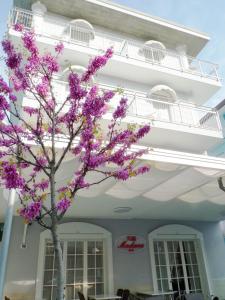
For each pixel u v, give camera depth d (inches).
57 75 390.3
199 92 501.0
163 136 405.1
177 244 433.4
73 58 408.8
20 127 156.0
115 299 312.5
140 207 346.6
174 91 461.4
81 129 149.5
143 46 503.5
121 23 496.7
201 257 434.0
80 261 358.6
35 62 154.4
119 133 153.6
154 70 448.8
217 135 423.8
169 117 454.6
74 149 147.6
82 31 468.4
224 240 467.8
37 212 114.4
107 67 434.9
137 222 415.5
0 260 157.1
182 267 418.3
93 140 146.6
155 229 418.6
